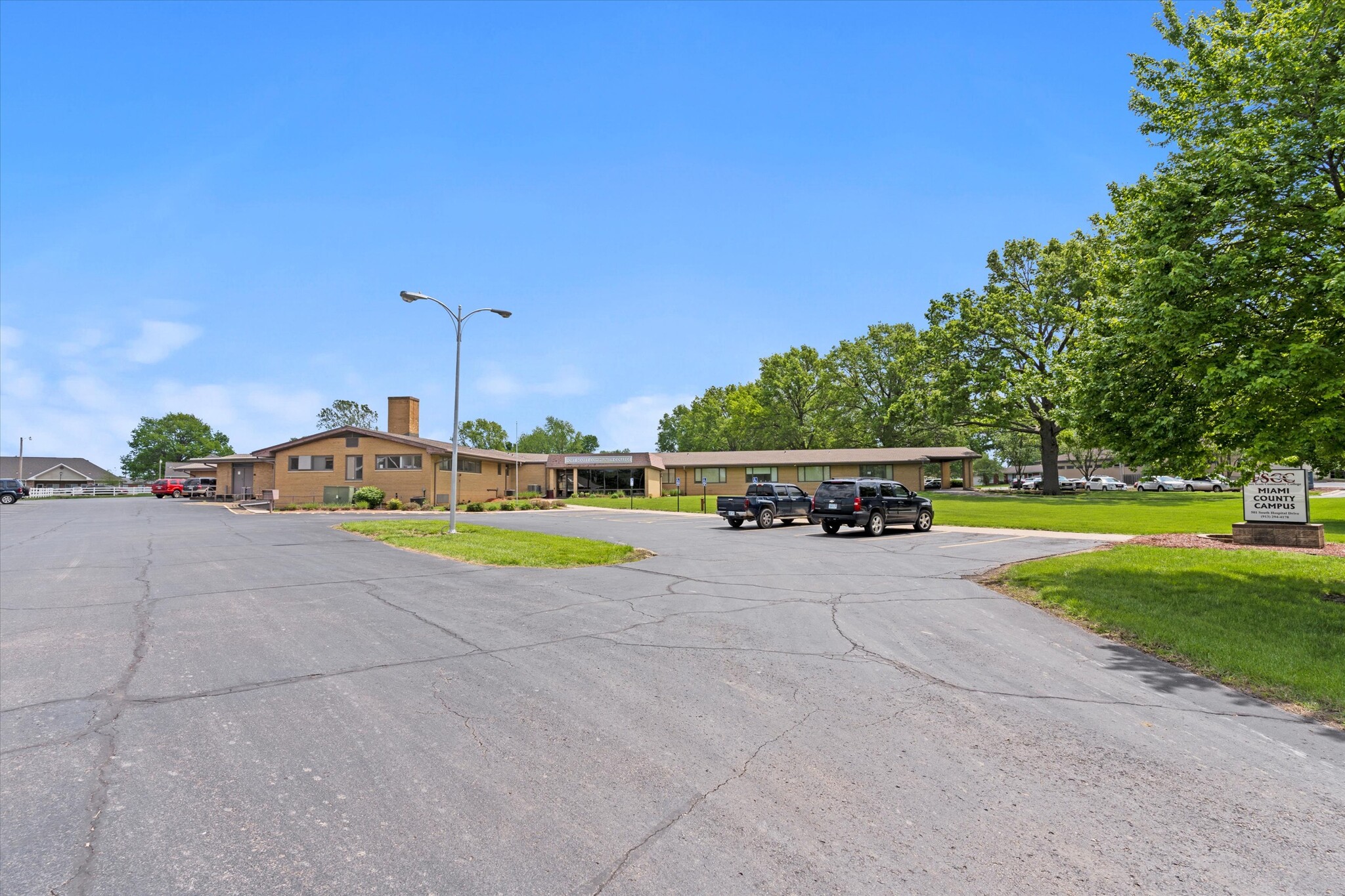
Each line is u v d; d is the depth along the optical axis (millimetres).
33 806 3916
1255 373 8523
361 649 7332
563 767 4453
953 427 49781
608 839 3598
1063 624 8594
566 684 6156
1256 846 3559
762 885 3189
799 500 26422
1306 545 15727
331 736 4961
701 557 15516
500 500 42719
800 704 5648
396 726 5145
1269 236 8953
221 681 6219
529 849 3500
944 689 6078
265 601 9984
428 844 3537
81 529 23828
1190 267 8883
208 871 3287
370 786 4188
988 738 4973
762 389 71750
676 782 4258
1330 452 8875
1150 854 3479
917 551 16594
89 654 7105
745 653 7188
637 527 24844
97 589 11008
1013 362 45906
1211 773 4430
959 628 8375
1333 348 8438
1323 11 8633
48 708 5520
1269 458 8961
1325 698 5727
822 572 12930
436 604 9781
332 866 3336
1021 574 11930
